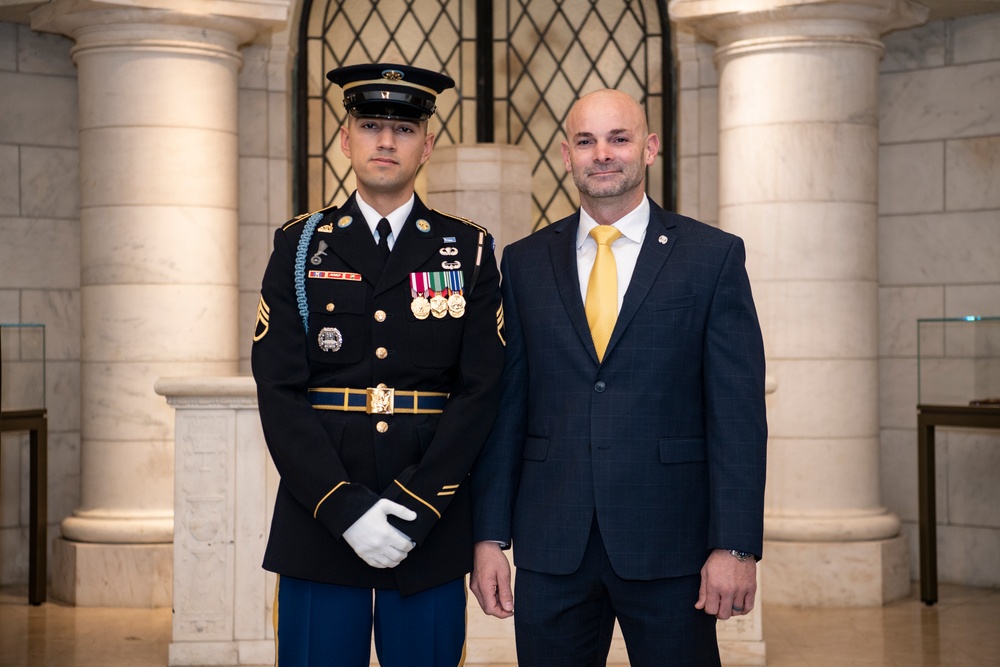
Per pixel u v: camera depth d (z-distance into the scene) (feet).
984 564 20.27
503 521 9.36
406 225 9.36
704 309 9.17
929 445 18.83
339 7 23.03
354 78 9.22
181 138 19.22
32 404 19.07
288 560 8.97
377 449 8.91
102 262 19.21
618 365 9.09
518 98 23.13
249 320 22.06
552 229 9.84
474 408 8.96
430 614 9.03
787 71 18.98
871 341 19.39
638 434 9.02
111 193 19.15
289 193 22.54
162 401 19.20
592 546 9.06
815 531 18.95
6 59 20.67
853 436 19.24
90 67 19.27
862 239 19.24
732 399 9.04
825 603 18.89
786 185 19.02
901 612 18.45
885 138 21.07
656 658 9.04
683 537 9.04
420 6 23.07
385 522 8.50
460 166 20.54
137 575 18.90
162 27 19.07
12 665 15.37
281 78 22.29
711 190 22.06
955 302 20.51
